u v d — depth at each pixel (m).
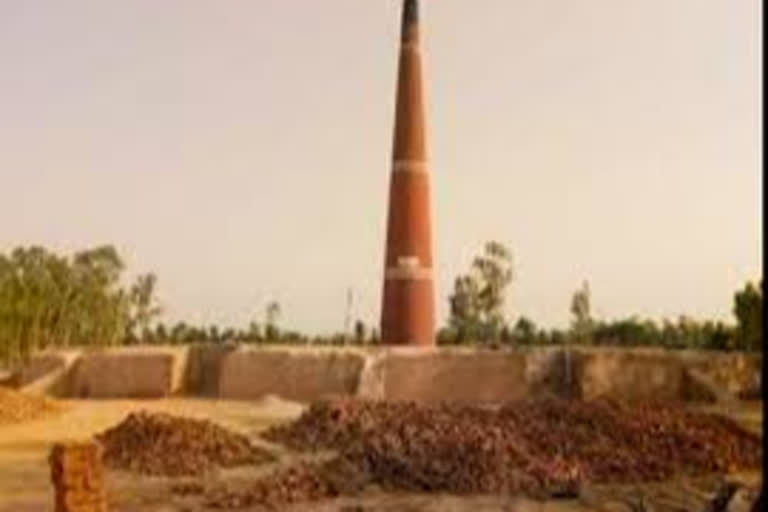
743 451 32.56
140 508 22.89
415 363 54.50
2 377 64.31
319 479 25.48
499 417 33.22
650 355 52.81
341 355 55.69
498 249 94.00
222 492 24.84
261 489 24.66
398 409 35.12
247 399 55.03
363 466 26.81
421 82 66.50
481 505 23.59
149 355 58.62
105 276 93.56
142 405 50.12
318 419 34.44
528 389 53.06
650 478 28.05
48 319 83.88
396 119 65.81
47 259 87.62
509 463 27.39
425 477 26.14
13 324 77.25
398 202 64.69
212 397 56.31
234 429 37.41
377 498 24.69
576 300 93.62
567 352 54.34
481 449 27.92
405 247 63.91
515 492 25.62
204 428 31.56
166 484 26.50
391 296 63.81
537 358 54.16
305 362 55.81
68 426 39.84
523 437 30.67
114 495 24.70
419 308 63.50
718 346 67.44
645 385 51.84
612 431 32.00
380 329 64.50
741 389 51.78
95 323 90.62
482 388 53.38
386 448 27.92
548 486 25.92
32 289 82.81
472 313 92.88
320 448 32.09
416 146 65.25
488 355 54.44
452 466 26.77
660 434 32.16
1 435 36.44
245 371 56.72
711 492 24.95
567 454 29.53
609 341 88.50
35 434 36.91
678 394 51.25
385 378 53.97
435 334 64.25
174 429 30.98
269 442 33.59
